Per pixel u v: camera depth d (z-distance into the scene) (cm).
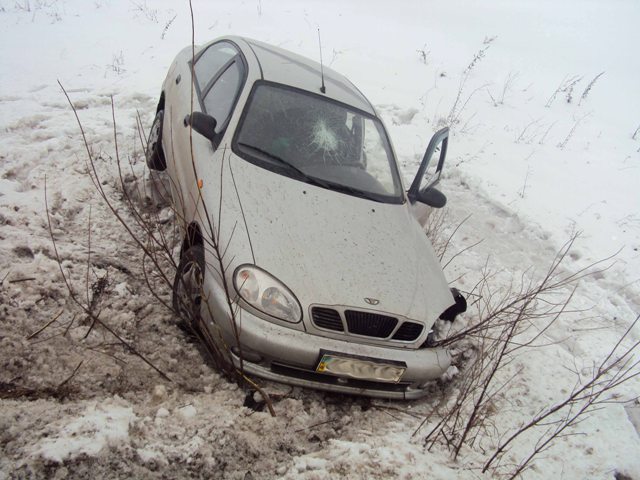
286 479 267
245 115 385
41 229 401
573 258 562
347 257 330
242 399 313
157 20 1039
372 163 424
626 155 846
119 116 632
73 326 322
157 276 393
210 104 430
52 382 283
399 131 764
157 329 345
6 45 790
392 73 981
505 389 379
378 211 383
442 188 656
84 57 810
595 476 319
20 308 320
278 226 326
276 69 435
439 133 454
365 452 290
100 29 949
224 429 285
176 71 530
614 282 538
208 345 332
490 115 895
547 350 432
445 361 336
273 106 401
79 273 363
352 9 1416
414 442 311
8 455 233
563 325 470
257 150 372
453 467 298
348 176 396
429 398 365
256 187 346
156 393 295
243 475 266
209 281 304
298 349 293
